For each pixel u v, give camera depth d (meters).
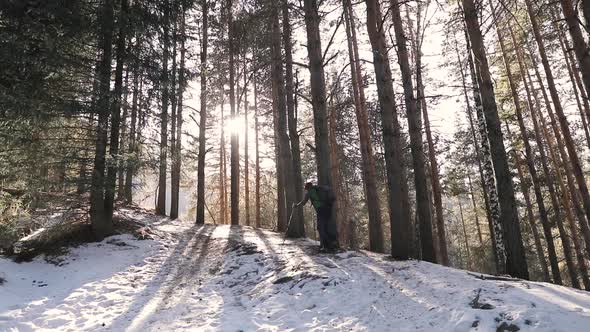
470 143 25.14
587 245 16.11
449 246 43.06
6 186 10.29
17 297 7.61
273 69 16.69
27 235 12.02
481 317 4.84
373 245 14.12
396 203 8.80
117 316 6.71
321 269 7.90
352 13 12.16
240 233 15.59
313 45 10.46
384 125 9.08
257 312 6.50
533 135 20.02
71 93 10.78
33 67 9.12
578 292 5.56
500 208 8.23
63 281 8.66
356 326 5.49
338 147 22.62
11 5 8.79
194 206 31.56
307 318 6.03
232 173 20.52
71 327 6.25
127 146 11.84
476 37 8.81
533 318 4.58
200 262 10.63
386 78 9.26
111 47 11.59
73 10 9.59
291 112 14.99
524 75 17.94
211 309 6.91
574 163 14.36
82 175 10.99
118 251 10.88
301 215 14.66
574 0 7.98
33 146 9.91
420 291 6.23
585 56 6.34
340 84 18.84
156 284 8.73
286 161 14.89
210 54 17.59
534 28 12.58
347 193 24.19
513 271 7.87
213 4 16.23
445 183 25.55
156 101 12.32
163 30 12.41
